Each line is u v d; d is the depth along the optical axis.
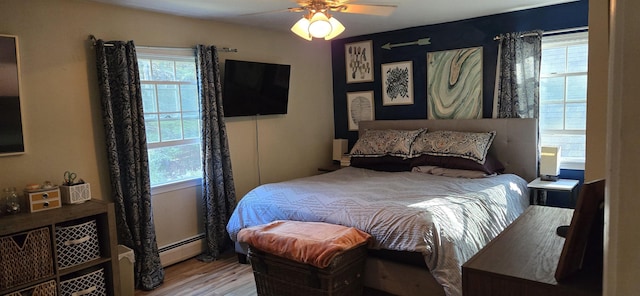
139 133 3.56
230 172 4.35
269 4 3.66
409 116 5.34
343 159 5.61
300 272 2.78
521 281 1.17
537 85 4.25
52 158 3.21
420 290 2.78
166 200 3.99
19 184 3.04
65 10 3.25
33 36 3.08
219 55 4.43
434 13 4.36
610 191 0.47
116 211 3.47
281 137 5.21
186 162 4.20
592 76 1.49
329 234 2.81
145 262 3.53
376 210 2.95
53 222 2.74
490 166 4.23
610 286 0.47
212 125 4.16
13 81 2.97
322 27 2.93
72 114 3.32
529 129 4.32
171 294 3.36
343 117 5.97
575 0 4.01
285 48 5.21
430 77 5.09
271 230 3.02
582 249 1.12
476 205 3.17
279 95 4.98
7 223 2.55
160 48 3.87
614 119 0.46
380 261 2.94
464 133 4.54
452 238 2.69
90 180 3.44
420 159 4.57
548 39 4.23
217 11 3.89
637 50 0.42
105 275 3.09
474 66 4.75
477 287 1.25
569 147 4.29
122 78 3.45
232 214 3.98
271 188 3.82
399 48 5.31
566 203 4.24
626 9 0.43
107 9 3.51
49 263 2.75
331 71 5.98
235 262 4.03
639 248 0.44
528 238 1.53
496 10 4.32
